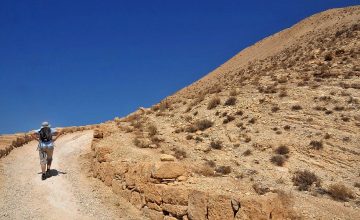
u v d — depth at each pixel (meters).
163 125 29.42
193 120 29.55
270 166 20.98
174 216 13.18
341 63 35.66
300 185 18.42
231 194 12.07
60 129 35.72
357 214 15.16
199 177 15.88
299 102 28.80
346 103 27.23
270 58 52.75
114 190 17.12
